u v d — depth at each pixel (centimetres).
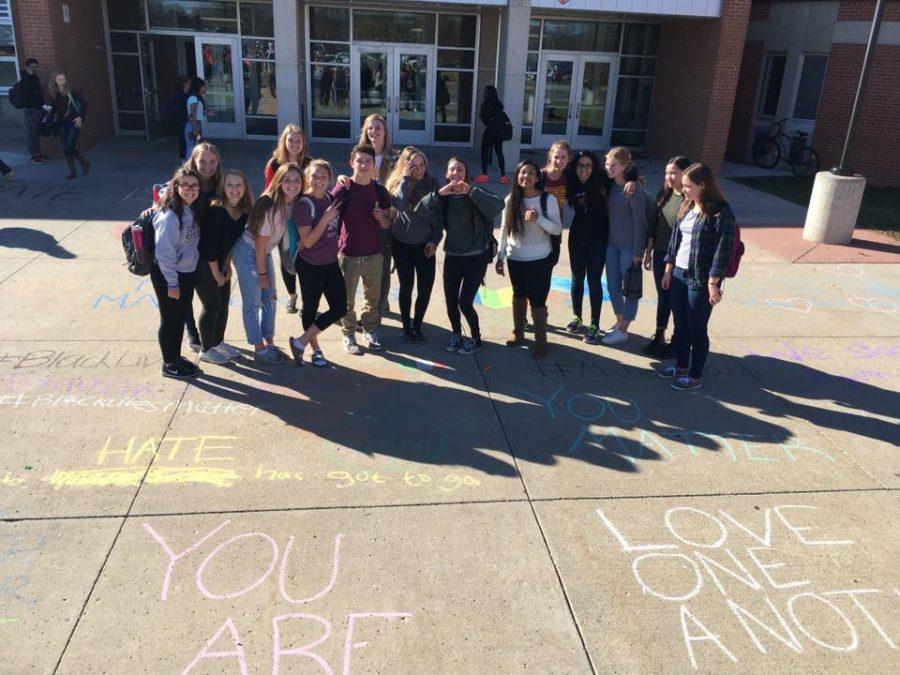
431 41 1689
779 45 1705
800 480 427
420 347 593
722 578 345
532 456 440
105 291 681
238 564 340
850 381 561
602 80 1791
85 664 284
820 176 976
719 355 603
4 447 423
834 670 296
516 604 324
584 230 590
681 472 430
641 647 304
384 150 600
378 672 287
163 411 471
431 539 363
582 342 619
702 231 491
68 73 1393
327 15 1645
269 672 284
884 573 353
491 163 1473
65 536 353
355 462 425
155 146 1534
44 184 1134
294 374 532
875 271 860
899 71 1482
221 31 1645
